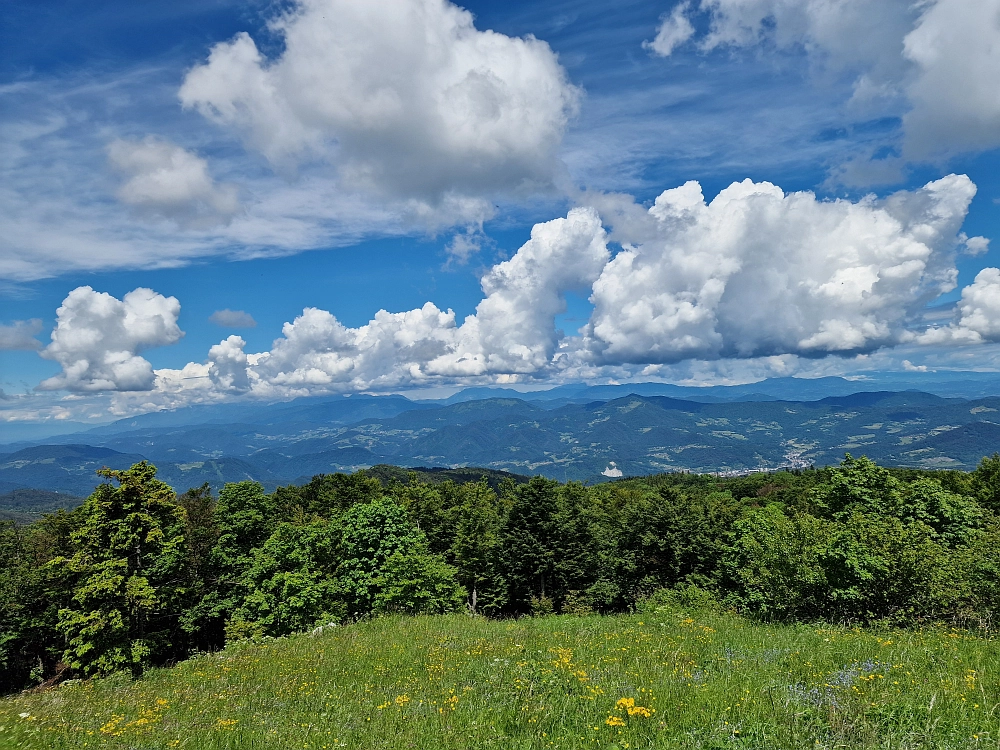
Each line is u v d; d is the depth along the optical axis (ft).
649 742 20.57
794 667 29.81
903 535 55.11
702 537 172.24
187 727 29.32
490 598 186.80
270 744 25.02
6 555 137.28
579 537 192.54
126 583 100.83
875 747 18.34
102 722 32.30
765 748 18.89
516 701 27.40
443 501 237.04
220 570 138.51
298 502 236.63
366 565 127.65
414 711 28.30
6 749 27.27
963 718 20.42
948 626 47.67
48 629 127.95
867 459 88.79
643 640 42.91
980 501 141.59
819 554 57.26
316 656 49.55
